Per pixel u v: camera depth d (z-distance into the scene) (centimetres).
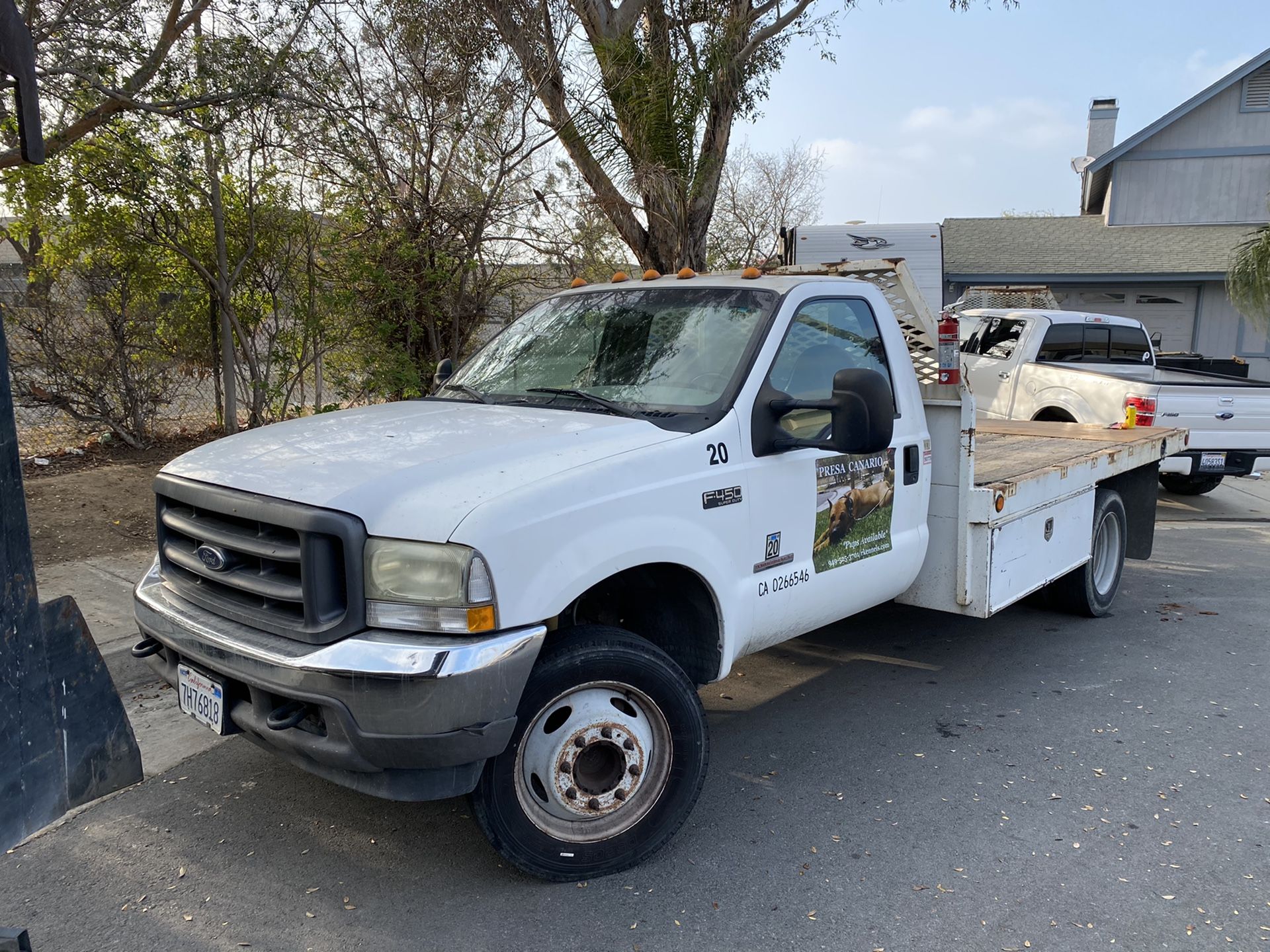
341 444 340
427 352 1015
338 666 274
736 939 302
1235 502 1123
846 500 420
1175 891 330
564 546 302
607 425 352
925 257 909
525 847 317
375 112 903
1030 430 787
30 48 191
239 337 952
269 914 315
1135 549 725
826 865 346
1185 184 2150
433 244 962
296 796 396
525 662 288
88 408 970
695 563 348
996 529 478
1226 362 1418
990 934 306
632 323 430
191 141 856
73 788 225
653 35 965
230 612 312
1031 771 423
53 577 626
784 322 400
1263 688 527
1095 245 2091
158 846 357
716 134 979
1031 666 561
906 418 456
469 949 297
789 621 402
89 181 828
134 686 507
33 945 298
